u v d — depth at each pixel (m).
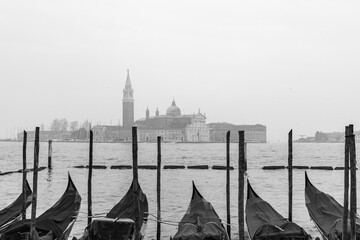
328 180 53.75
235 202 36.75
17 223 19.77
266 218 21.97
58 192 42.25
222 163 87.12
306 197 23.78
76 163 84.31
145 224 23.11
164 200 37.41
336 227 19.48
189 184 49.44
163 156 116.62
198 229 20.09
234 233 25.36
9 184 49.16
